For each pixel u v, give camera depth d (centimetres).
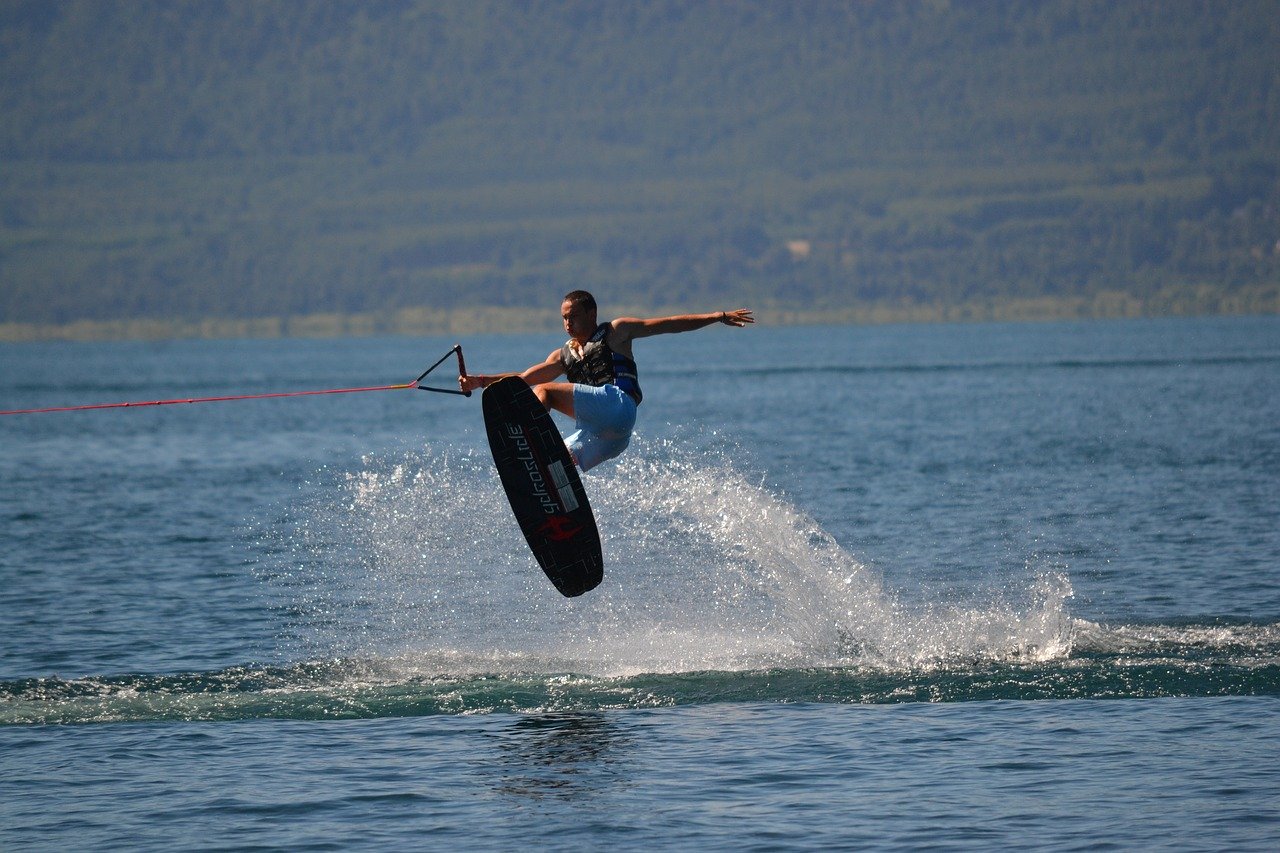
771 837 3316
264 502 10488
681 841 3306
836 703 4447
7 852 3291
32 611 6184
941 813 3444
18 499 10950
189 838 3369
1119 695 4444
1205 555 7044
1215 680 4578
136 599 6469
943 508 9138
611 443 4522
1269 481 10194
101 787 3731
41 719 4375
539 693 4625
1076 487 10138
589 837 3334
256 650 5384
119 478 12812
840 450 13862
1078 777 3675
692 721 4278
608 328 4509
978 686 4588
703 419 19462
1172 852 3180
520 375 4516
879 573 6738
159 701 4578
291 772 3834
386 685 4766
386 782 3744
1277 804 3444
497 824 3428
